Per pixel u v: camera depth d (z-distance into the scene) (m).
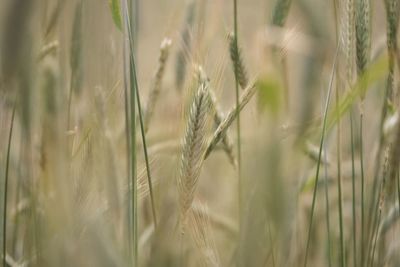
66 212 0.92
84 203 0.95
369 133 1.12
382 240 1.04
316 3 1.17
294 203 0.89
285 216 0.86
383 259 1.04
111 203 0.96
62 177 0.93
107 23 1.02
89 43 1.02
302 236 1.11
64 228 0.91
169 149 1.04
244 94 0.97
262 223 0.85
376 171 1.03
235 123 1.09
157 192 1.02
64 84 1.05
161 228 0.97
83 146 0.98
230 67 1.10
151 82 1.09
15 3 0.89
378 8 1.12
